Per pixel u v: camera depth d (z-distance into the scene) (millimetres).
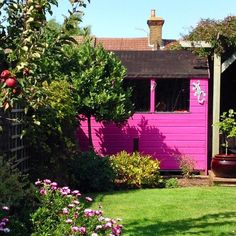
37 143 7211
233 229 5891
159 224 6141
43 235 4133
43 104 4043
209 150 11750
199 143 11141
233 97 13555
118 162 9250
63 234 4086
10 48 3750
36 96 3945
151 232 5703
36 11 3676
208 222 6254
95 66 9930
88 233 4117
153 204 7414
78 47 9977
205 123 11141
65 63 4270
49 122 7094
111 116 10086
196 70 11195
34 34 3713
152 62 11609
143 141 11172
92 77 9844
